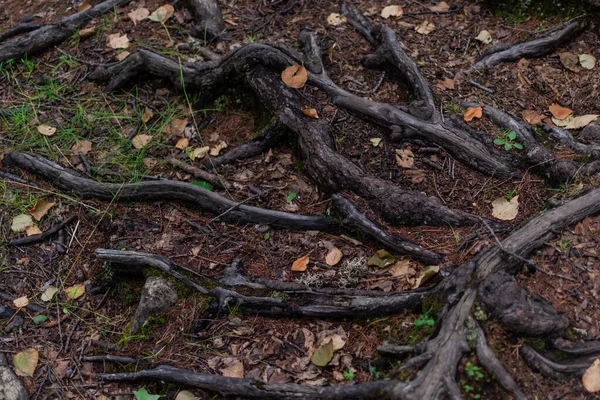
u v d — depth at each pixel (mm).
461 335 2043
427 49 2600
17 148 2518
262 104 2482
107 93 2617
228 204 2350
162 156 2488
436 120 2400
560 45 2572
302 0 2744
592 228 2176
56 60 2709
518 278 2131
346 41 2635
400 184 2346
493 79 2523
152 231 2357
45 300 2303
